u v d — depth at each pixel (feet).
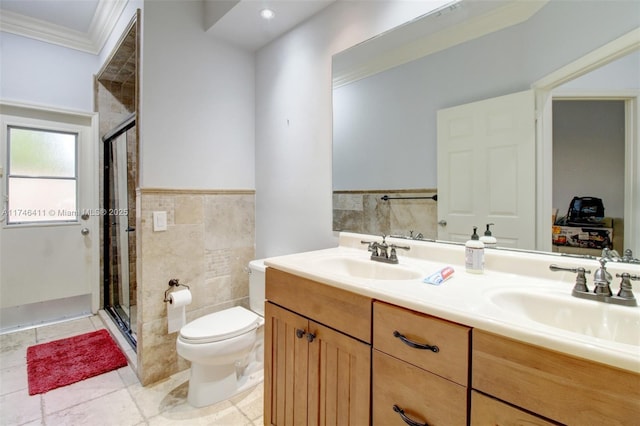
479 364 2.62
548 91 3.96
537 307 3.34
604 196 3.59
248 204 8.17
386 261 4.93
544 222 4.00
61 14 8.54
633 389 1.98
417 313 3.07
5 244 8.91
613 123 3.52
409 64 5.28
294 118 7.18
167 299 6.71
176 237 6.89
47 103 9.26
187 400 5.99
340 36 6.20
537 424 2.33
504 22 4.33
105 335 8.67
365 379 3.52
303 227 7.04
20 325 9.23
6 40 8.63
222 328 5.87
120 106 10.52
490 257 4.30
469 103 4.66
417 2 5.12
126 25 7.33
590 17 3.64
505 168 4.33
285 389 4.63
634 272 3.32
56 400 5.96
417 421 3.03
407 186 5.37
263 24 7.00
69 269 9.91
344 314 3.76
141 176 6.44
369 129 5.83
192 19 7.09
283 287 4.66
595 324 3.02
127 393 6.20
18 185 9.10
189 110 7.06
